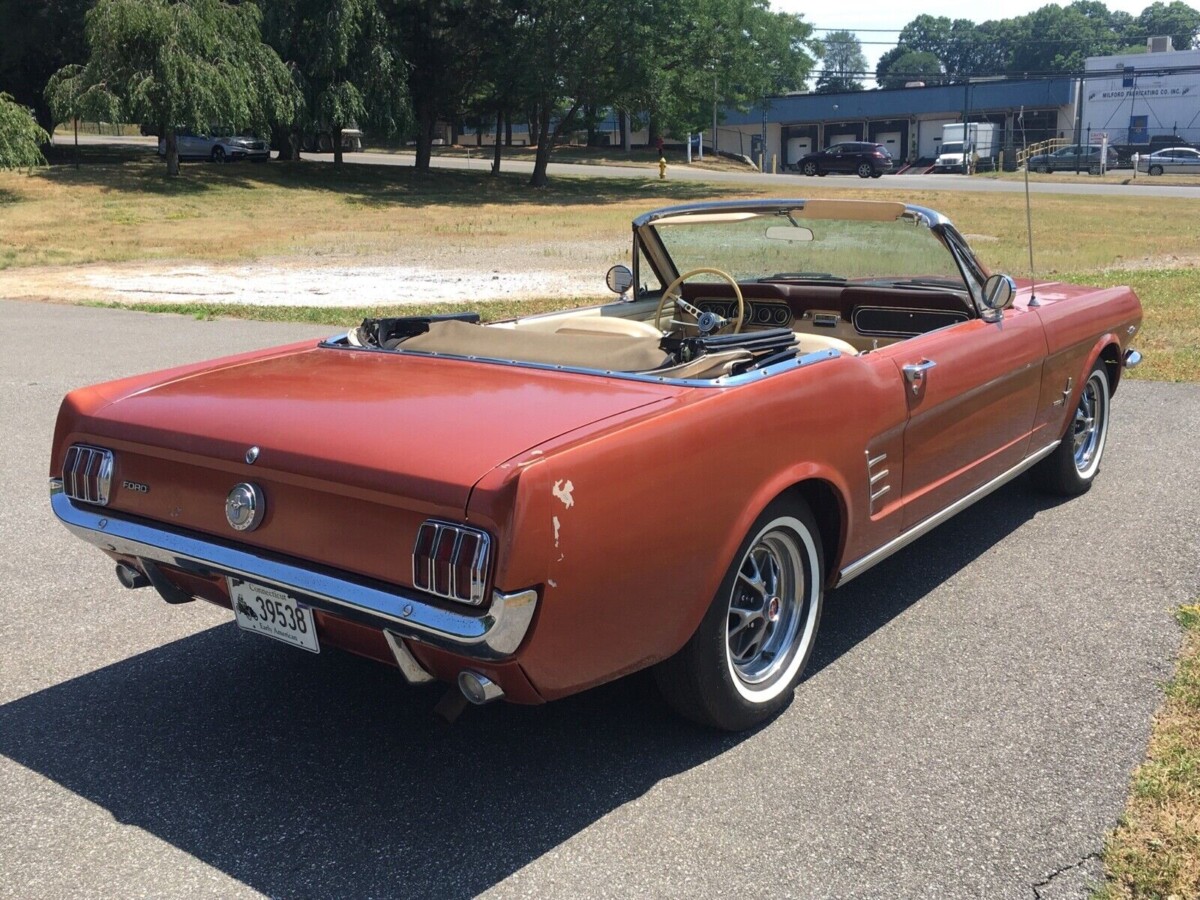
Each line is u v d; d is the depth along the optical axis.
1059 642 3.80
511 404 2.85
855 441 3.37
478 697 2.52
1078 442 5.44
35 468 6.16
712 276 4.96
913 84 65.69
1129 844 2.61
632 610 2.65
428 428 2.69
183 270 18.55
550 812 2.82
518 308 12.95
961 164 53.41
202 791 2.93
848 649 3.80
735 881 2.51
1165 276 15.14
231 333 11.28
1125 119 55.88
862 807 2.80
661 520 2.67
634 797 2.88
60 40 39.41
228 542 2.84
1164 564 4.54
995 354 4.20
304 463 2.63
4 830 2.74
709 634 2.96
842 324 4.78
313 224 27.50
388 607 2.48
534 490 2.36
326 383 3.21
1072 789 2.86
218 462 2.81
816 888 2.47
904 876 2.51
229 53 33.00
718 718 3.11
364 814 2.82
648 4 36.38
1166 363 8.90
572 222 28.52
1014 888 2.46
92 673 3.66
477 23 40.22
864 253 4.45
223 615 4.18
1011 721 3.24
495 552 2.35
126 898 2.47
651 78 36.84
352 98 35.72
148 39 31.91
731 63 38.84
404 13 39.50
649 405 2.80
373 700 3.48
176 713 3.38
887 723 3.25
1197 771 2.91
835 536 3.46
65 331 11.46
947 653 3.74
